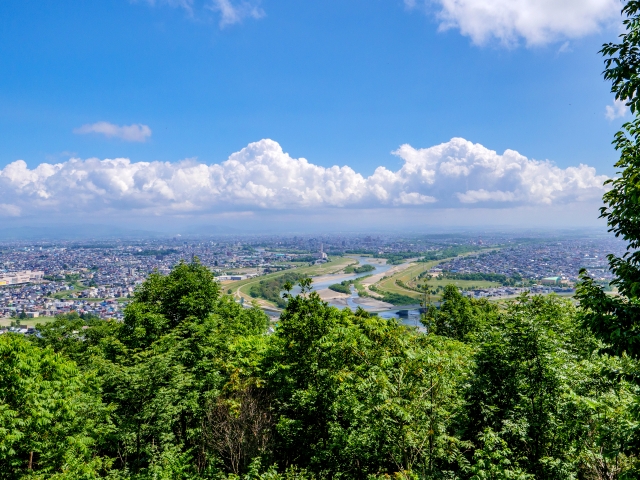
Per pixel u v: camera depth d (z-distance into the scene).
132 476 17.11
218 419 18.69
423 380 11.92
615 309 9.45
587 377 12.98
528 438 12.19
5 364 14.95
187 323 26.02
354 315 21.41
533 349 13.34
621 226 10.35
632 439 9.19
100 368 20.17
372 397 11.53
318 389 17.34
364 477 14.00
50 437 15.85
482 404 13.70
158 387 18.77
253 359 22.20
